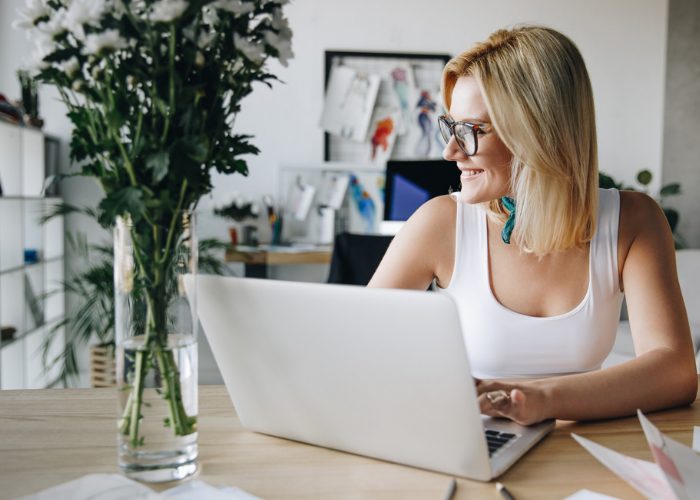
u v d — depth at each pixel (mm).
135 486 798
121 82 811
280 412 975
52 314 4109
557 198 1336
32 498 766
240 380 990
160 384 832
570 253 1430
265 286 897
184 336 843
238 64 892
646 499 797
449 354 799
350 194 4613
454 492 816
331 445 955
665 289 1339
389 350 836
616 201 1446
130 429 833
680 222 4891
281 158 4496
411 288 1529
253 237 4348
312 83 4488
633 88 4793
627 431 1039
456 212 1522
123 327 830
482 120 1347
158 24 786
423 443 866
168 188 828
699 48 4816
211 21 874
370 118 4555
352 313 844
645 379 1125
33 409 1122
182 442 847
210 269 4082
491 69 1321
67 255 4227
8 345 3273
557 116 1303
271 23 907
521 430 1003
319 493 812
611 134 4809
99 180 863
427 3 4539
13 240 3332
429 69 4574
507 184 1394
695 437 999
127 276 820
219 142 896
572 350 1419
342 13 4480
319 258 4039
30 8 848
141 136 819
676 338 1247
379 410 881
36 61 827
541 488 828
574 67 1333
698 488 789
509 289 1451
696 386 1190
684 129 4844
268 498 798
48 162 3984
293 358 916
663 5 4766
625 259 1419
